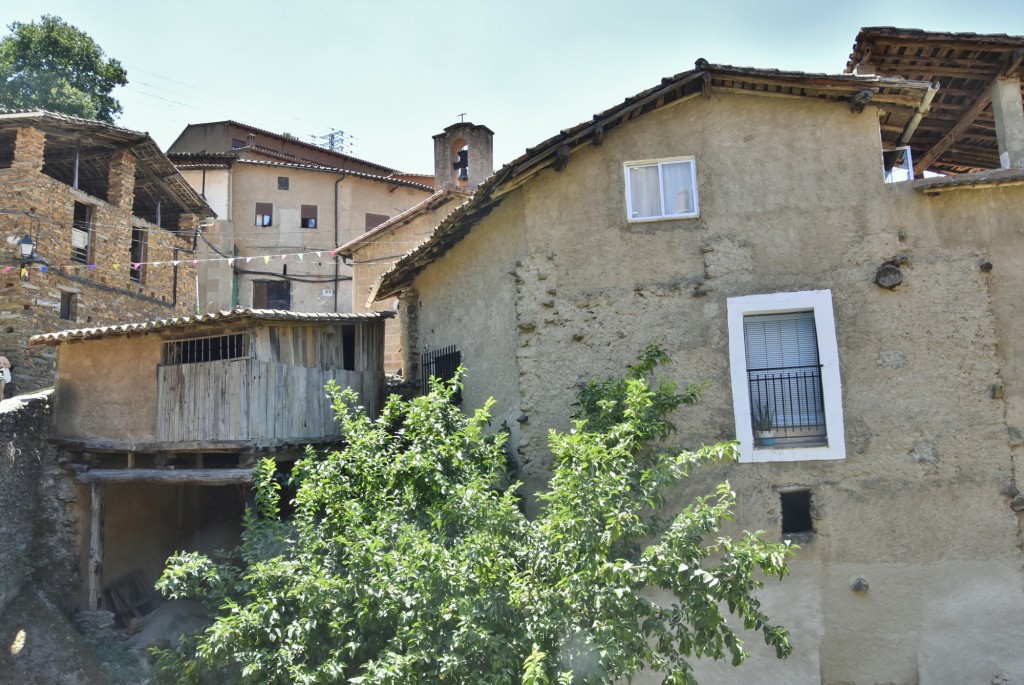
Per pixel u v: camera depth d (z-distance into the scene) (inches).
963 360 405.1
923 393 404.2
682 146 440.5
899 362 406.6
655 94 427.5
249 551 361.1
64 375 581.9
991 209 416.8
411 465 358.3
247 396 512.7
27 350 750.5
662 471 327.9
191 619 577.6
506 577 314.7
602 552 297.9
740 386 413.4
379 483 370.3
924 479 398.3
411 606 307.0
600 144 445.1
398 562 313.6
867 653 391.5
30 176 777.6
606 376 428.1
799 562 398.3
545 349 439.5
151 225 962.1
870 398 405.7
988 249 413.1
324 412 573.3
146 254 952.9
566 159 441.4
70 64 1359.5
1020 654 385.4
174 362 551.5
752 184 431.5
